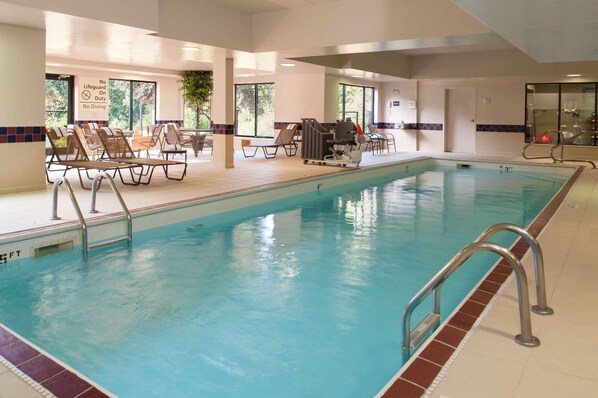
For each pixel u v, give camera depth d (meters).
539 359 2.51
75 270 4.69
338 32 8.93
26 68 7.26
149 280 4.46
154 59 12.63
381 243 5.76
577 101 14.89
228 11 9.32
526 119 15.56
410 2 8.23
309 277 4.57
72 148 8.12
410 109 17.41
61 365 2.51
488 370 2.40
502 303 3.27
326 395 2.66
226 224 6.68
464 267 4.89
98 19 6.76
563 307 3.20
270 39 9.72
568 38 7.46
